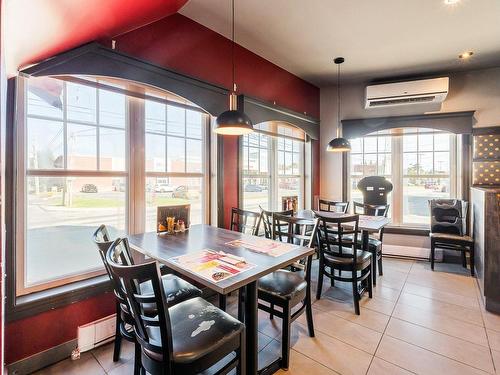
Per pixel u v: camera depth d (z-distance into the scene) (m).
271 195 4.05
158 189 2.62
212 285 1.34
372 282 3.12
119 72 2.12
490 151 3.81
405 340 2.12
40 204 1.93
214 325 1.40
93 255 2.20
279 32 2.97
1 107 0.74
